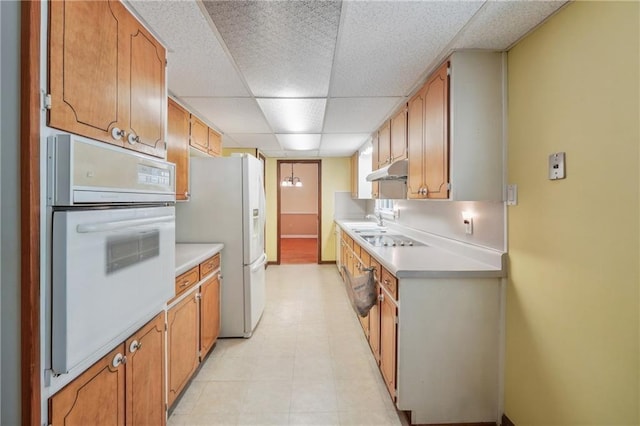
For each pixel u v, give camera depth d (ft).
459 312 5.62
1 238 2.66
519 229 5.21
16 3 2.65
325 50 5.42
